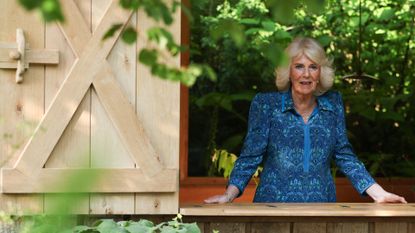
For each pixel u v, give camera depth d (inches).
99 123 144.1
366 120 290.8
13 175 141.6
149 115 145.6
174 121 146.3
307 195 168.4
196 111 288.7
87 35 142.4
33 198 143.3
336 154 172.9
